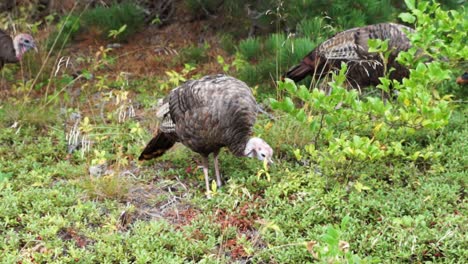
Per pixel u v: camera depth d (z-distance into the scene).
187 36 10.80
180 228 6.12
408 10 9.52
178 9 11.08
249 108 6.42
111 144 7.68
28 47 9.50
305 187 6.59
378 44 7.07
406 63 7.20
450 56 7.20
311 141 7.41
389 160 7.00
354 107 6.69
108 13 10.77
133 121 8.27
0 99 8.91
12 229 5.88
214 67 9.82
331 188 6.61
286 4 9.18
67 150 7.62
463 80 8.33
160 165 7.34
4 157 7.41
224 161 7.20
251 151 6.43
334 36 8.11
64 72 9.85
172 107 6.61
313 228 6.01
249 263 5.74
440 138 7.27
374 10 9.06
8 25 10.84
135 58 10.36
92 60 10.11
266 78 8.85
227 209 6.32
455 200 6.34
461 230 5.87
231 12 10.10
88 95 9.14
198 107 6.37
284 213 6.21
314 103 6.61
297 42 8.66
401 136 7.30
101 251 5.68
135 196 6.68
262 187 6.71
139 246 5.75
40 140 7.79
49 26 11.15
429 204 6.23
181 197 6.69
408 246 5.66
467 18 8.41
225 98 6.33
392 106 7.08
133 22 10.79
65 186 6.71
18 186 6.73
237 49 9.62
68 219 6.14
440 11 7.38
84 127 7.50
